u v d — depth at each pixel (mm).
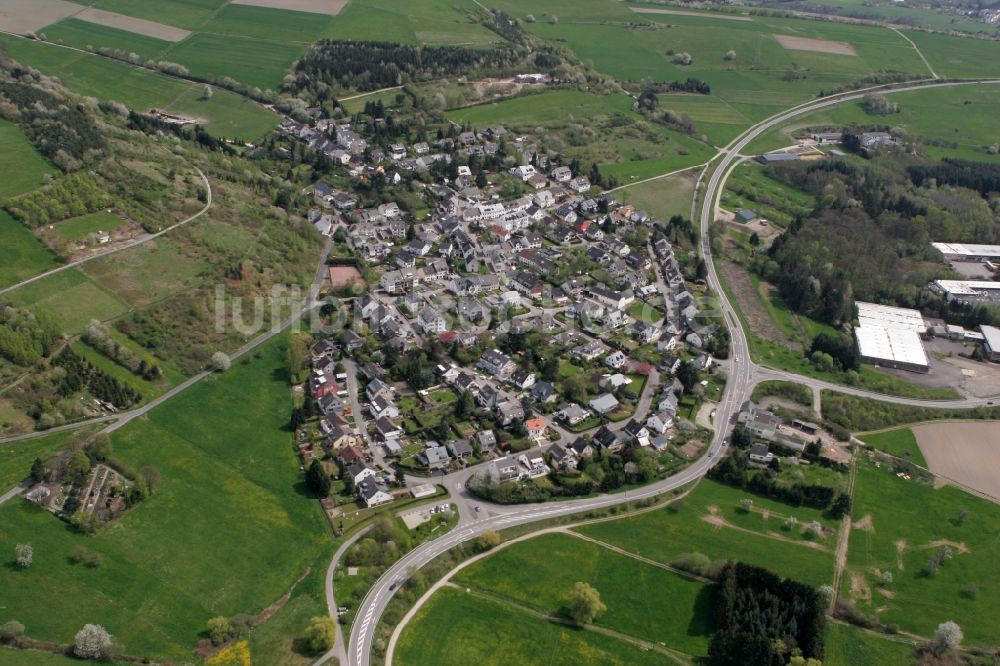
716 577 162625
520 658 145750
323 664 141875
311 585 158000
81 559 155375
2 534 157375
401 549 167250
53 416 186000
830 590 158500
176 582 155000
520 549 170000
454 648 147000
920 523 182750
